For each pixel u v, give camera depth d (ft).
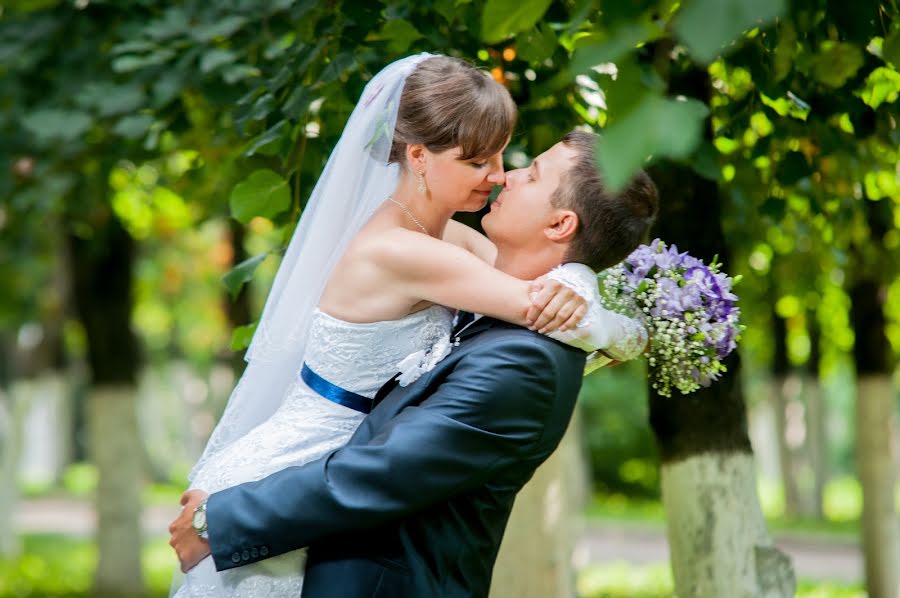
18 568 59.41
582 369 12.84
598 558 65.98
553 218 12.77
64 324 77.20
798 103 18.43
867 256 34.73
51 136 23.56
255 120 18.75
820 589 50.96
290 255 14.42
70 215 40.57
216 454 13.93
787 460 84.99
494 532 12.89
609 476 111.86
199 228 32.96
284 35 20.58
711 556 18.75
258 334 14.14
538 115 18.51
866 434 41.81
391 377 13.23
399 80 13.42
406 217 13.55
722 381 18.83
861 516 42.32
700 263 13.50
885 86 20.39
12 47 27.25
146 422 151.23
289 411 13.60
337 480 12.20
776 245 34.86
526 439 12.35
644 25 7.38
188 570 13.02
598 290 13.12
